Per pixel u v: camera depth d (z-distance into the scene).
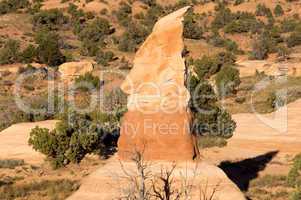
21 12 153.00
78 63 102.06
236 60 123.50
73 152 49.19
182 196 28.44
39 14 145.88
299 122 66.06
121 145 31.25
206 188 29.56
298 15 159.25
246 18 155.38
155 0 169.75
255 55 124.75
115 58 120.38
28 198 39.19
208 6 165.62
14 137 55.94
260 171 47.53
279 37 141.00
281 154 54.19
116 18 152.50
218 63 103.50
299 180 42.66
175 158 30.55
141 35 136.75
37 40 129.25
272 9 163.50
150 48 31.70
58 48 115.62
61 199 38.38
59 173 47.03
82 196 29.94
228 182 30.20
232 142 58.47
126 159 30.89
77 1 161.50
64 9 155.00
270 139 59.38
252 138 59.84
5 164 49.22
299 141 58.50
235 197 29.56
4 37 132.38
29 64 105.19
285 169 48.41
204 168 30.48
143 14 156.62
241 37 144.25
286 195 39.88
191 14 147.38
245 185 42.84
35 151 52.41
